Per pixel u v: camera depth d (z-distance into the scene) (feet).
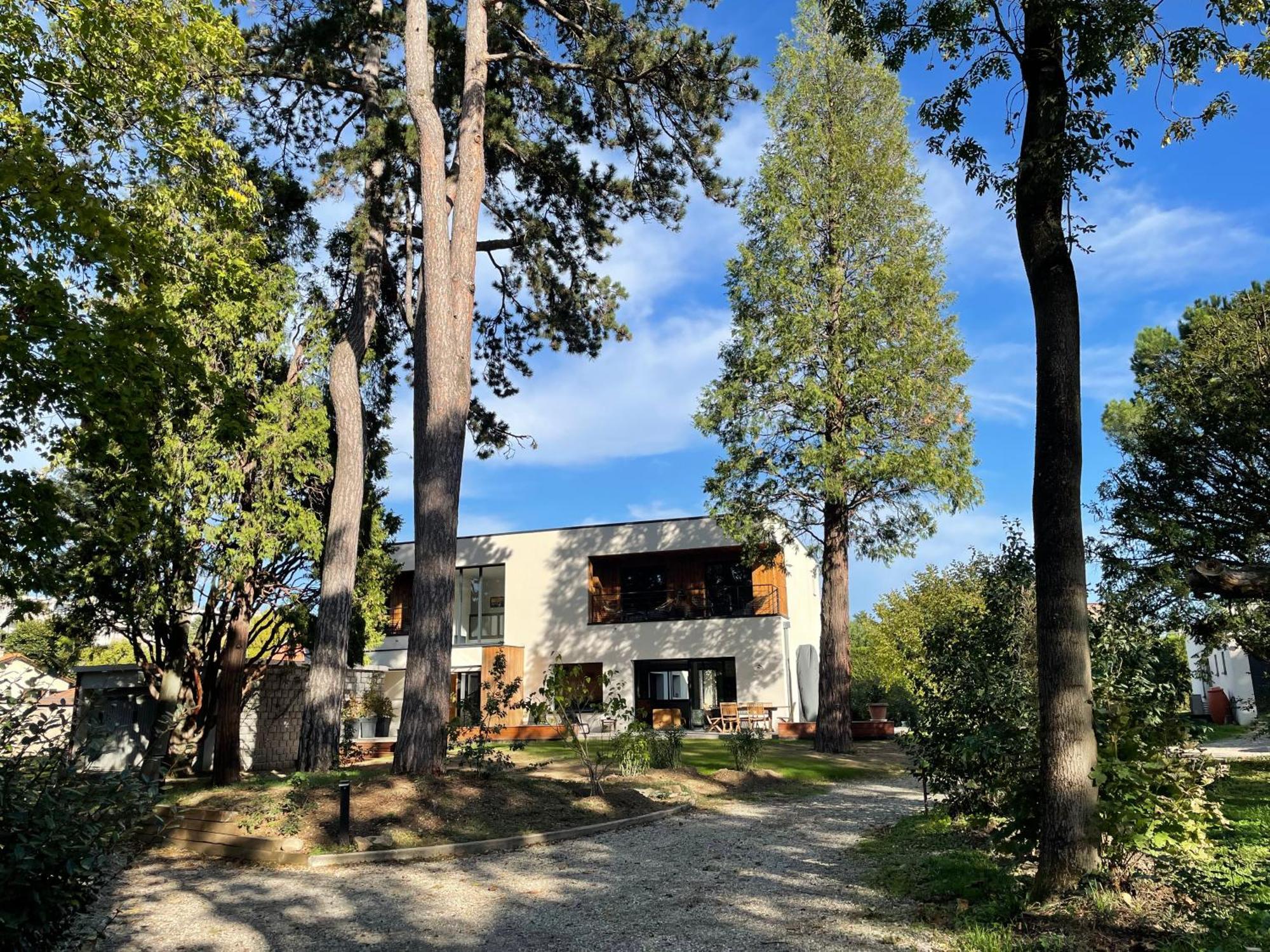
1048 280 20.48
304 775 39.29
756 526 70.54
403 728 39.99
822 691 69.92
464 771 42.04
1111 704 21.35
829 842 31.01
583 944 19.08
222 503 50.60
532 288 66.74
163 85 36.24
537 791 38.88
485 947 19.30
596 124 60.90
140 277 37.40
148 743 60.64
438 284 44.78
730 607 94.89
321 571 56.24
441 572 41.63
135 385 35.76
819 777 53.57
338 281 64.49
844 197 70.44
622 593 99.25
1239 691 88.58
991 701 25.53
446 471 42.96
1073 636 19.16
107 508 49.11
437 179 45.96
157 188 37.83
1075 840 18.45
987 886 20.65
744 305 70.23
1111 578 44.65
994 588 28.89
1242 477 47.16
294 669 71.10
